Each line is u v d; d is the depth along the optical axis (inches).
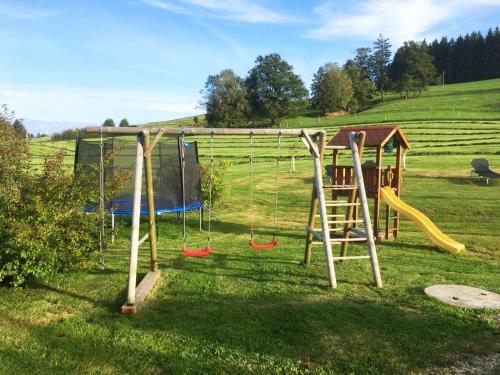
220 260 337.7
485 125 1804.9
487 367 170.1
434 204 570.3
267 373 164.2
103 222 303.9
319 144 305.6
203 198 562.3
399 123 2153.1
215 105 3688.5
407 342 189.2
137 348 183.6
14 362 171.0
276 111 3602.4
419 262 335.6
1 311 224.4
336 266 316.2
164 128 276.2
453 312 223.9
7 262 248.5
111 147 434.9
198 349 182.7
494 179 727.7
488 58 5098.4
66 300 243.1
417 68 4264.3
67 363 171.2
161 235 438.9
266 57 3735.2
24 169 291.3
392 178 450.6
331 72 3818.9
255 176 911.0
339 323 208.7
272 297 247.4
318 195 288.8
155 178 450.6
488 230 455.8
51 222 258.4
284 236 445.1
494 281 284.4
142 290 251.4
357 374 164.1
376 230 420.5
